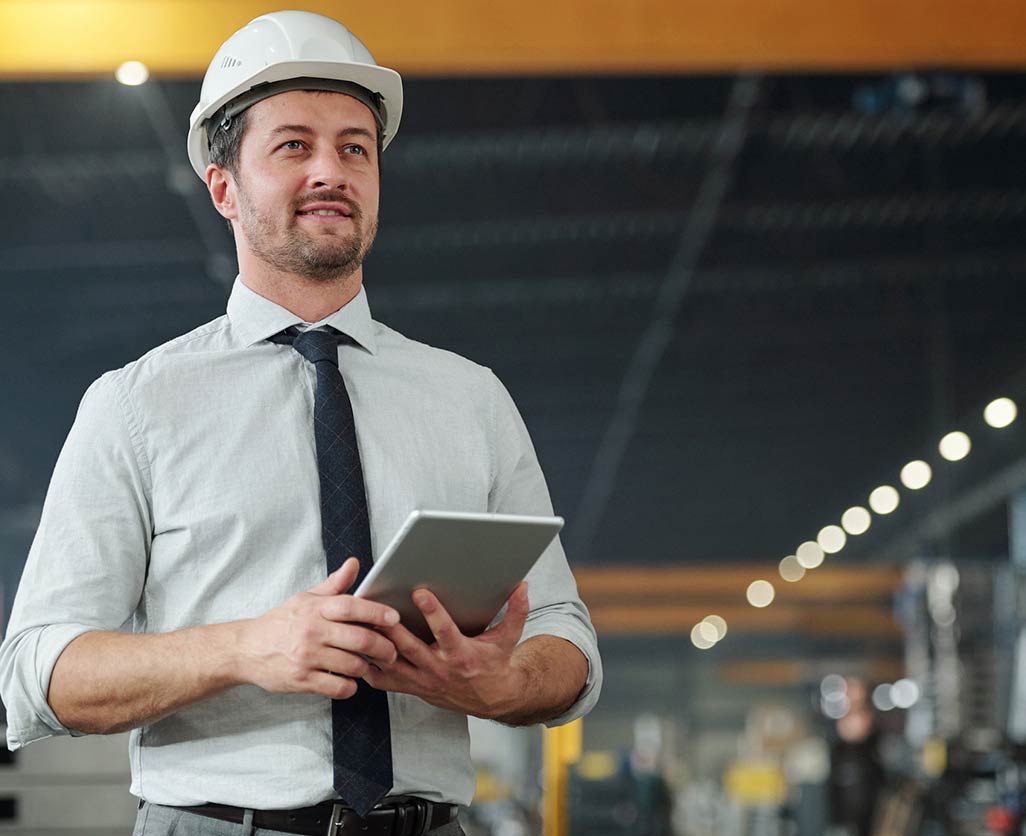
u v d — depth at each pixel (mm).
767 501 40406
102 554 2301
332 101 2471
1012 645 23656
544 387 28969
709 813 35000
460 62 10883
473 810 16781
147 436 2336
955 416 29859
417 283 22172
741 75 16609
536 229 19922
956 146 17969
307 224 2430
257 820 2199
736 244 21172
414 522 1934
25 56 10438
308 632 2049
